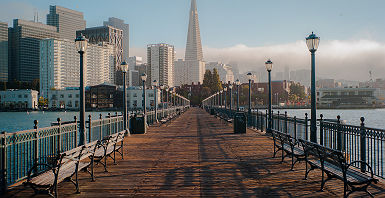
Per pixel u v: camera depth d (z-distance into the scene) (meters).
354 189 5.59
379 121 78.50
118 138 9.74
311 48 10.05
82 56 9.95
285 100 185.50
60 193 6.39
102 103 150.25
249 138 15.80
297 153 8.67
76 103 158.38
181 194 6.31
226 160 9.89
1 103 163.88
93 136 13.69
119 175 7.92
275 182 7.19
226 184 7.04
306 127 11.72
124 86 17.14
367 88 183.12
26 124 79.69
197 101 170.38
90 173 7.37
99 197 6.12
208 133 18.56
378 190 6.42
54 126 8.28
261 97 171.50
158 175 7.91
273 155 10.55
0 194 6.25
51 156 8.31
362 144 7.59
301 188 6.68
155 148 12.54
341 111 158.12
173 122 29.02
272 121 18.48
